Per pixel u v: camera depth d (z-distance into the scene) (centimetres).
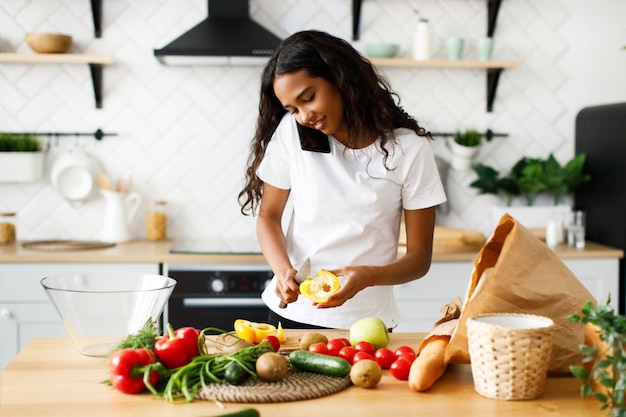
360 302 217
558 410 137
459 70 390
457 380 156
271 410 138
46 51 353
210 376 148
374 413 136
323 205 214
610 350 136
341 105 199
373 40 386
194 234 383
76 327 168
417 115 390
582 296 156
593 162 378
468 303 153
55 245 350
